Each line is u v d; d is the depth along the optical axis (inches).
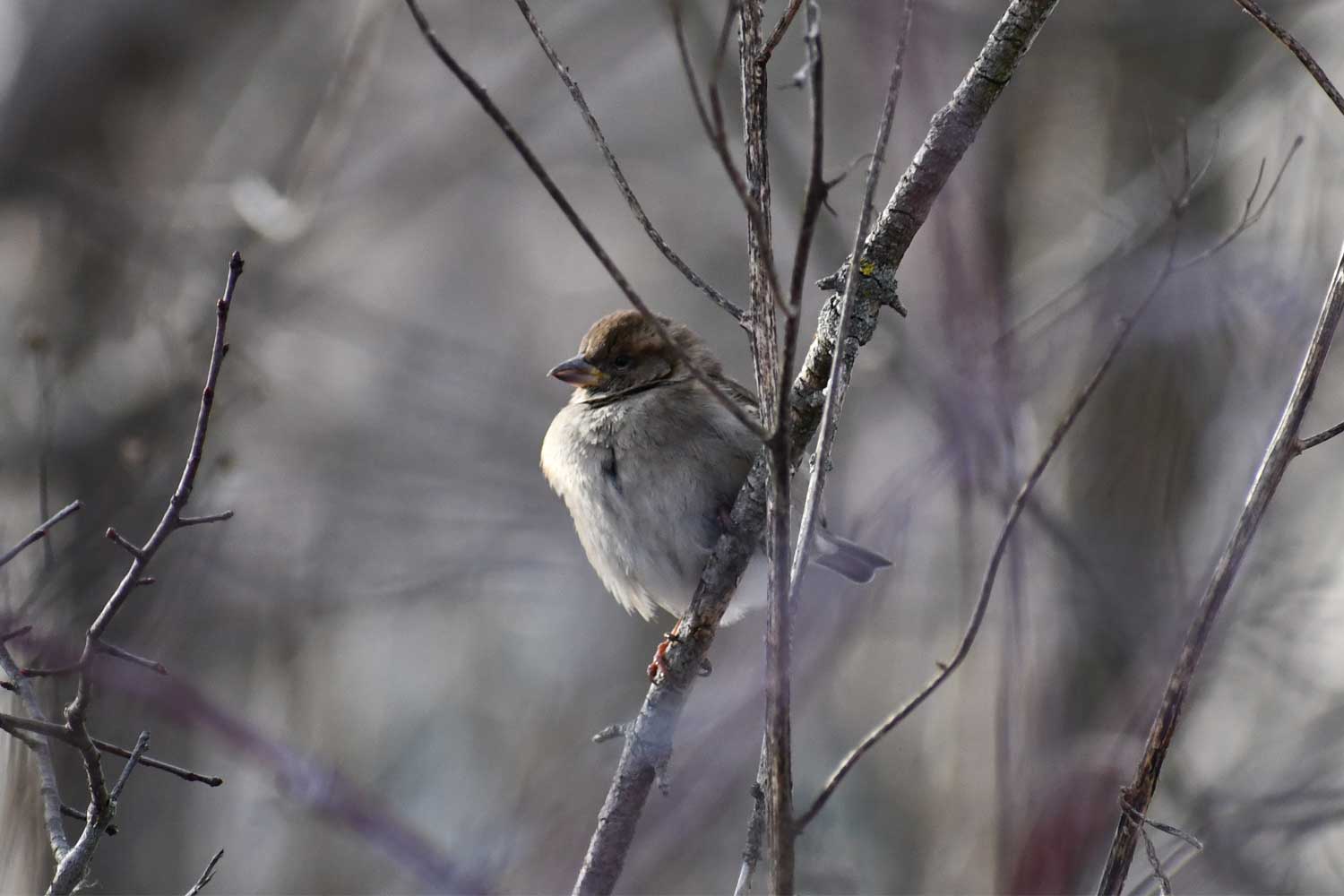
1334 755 447.8
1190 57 527.2
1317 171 475.8
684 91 806.5
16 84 511.8
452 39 708.0
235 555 558.9
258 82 650.8
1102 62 536.1
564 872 442.9
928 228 438.9
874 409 559.8
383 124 689.6
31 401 452.4
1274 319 441.7
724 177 807.1
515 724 672.4
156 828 474.9
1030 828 356.8
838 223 535.8
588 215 859.4
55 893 201.2
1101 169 532.7
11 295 501.0
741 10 208.2
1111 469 473.7
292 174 550.3
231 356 522.0
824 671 454.0
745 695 469.4
